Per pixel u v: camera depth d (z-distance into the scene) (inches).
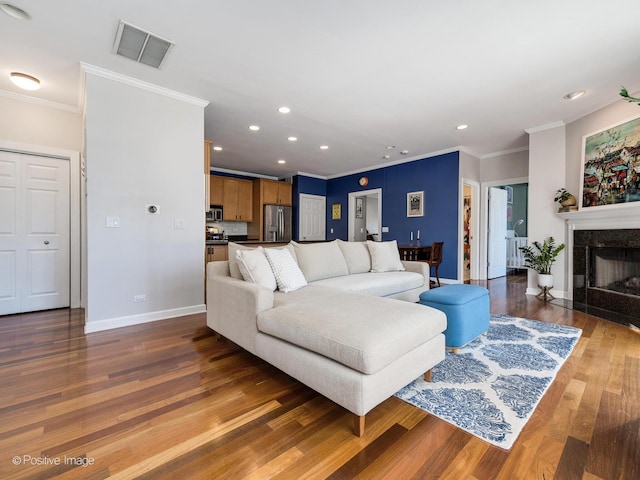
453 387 68.8
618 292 128.1
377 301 76.9
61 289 141.9
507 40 89.3
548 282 157.4
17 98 127.7
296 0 73.5
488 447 49.6
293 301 80.8
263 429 54.4
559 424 55.4
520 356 85.7
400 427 55.0
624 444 49.9
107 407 60.6
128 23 82.3
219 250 163.6
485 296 100.1
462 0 73.4
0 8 76.0
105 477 43.3
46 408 60.1
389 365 56.4
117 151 110.7
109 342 96.4
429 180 219.3
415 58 99.0
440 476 43.8
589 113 141.7
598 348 91.5
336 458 47.4
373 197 339.0
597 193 134.8
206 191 151.9
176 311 125.9
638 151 116.6
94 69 104.5
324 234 308.2
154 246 119.8
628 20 80.2
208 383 70.9
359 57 98.4
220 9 76.9
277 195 286.4
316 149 209.5
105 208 108.7
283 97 128.6
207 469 45.1
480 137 182.1
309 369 60.1
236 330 84.5
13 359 83.2
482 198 224.7
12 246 130.6
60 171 140.2
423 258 202.5
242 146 203.5
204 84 117.0
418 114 146.9
